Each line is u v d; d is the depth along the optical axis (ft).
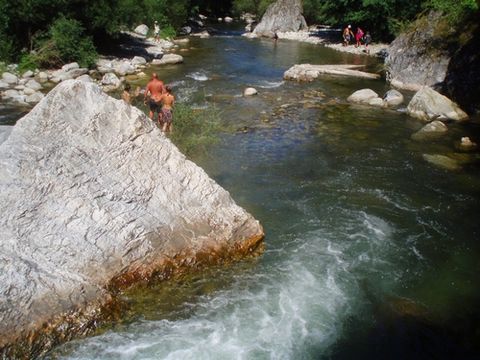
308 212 33.94
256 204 34.83
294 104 62.69
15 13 74.54
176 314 23.15
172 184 27.07
